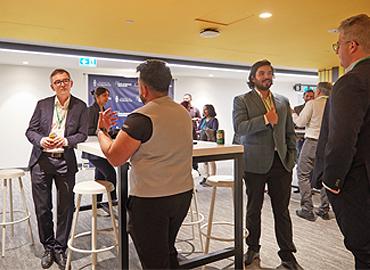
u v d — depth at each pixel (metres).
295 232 3.36
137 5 3.43
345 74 1.54
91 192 2.36
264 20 4.02
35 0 3.26
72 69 8.06
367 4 3.44
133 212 1.59
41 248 2.96
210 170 5.59
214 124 5.99
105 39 5.02
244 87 10.82
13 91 7.50
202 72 8.92
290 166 2.47
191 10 3.62
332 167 1.54
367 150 1.49
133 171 1.58
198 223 3.01
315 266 2.58
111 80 8.55
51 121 2.65
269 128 2.41
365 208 1.51
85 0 3.26
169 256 1.65
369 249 1.55
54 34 4.66
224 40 5.12
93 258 2.41
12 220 3.28
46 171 2.63
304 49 5.84
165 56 7.16
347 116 1.47
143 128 1.49
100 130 1.71
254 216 2.53
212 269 2.54
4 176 2.93
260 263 2.61
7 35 4.73
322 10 3.62
